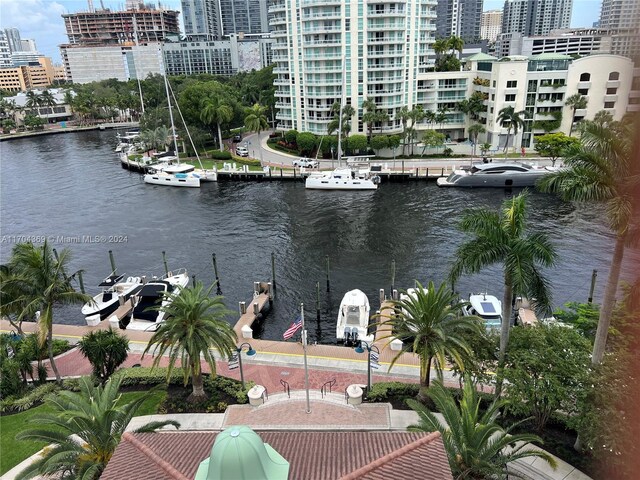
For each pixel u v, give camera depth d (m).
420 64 108.88
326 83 100.75
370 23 96.50
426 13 103.38
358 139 97.62
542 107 96.56
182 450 17.45
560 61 93.94
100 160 113.81
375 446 17.27
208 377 31.16
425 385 27.58
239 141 123.88
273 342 36.97
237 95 142.75
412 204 73.44
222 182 90.38
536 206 70.38
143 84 177.62
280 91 112.44
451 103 108.06
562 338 24.70
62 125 169.62
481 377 25.33
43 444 25.52
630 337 26.31
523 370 22.80
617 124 20.52
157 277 52.38
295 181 88.69
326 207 73.88
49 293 29.86
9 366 31.08
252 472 14.14
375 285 48.78
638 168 20.06
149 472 16.08
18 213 76.25
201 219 70.62
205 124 111.75
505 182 79.00
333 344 39.22
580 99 92.19
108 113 173.00
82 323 43.59
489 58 106.88
